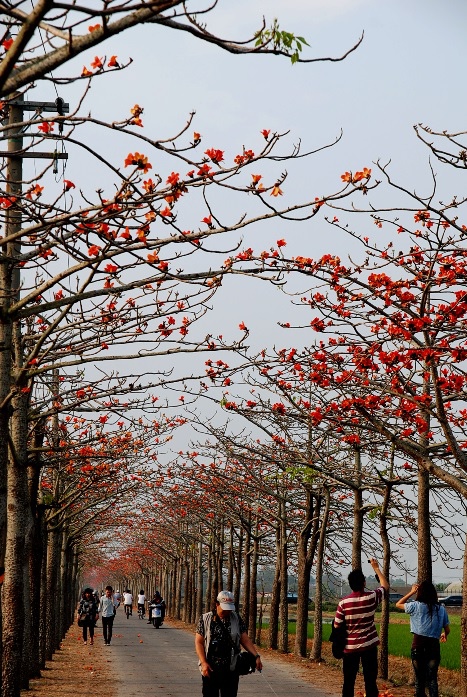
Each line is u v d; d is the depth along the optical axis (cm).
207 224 760
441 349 911
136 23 480
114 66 617
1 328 962
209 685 793
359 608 922
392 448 1453
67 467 1565
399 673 1862
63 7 456
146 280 799
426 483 1293
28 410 1205
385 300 1009
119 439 1581
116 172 670
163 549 4994
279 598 2606
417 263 1080
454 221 929
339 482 1731
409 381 1108
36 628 1585
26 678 1356
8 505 1116
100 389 1144
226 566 3656
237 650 798
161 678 1585
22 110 999
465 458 948
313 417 1107
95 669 1773
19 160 1000
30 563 1591
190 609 4406
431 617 1041
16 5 514
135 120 632
